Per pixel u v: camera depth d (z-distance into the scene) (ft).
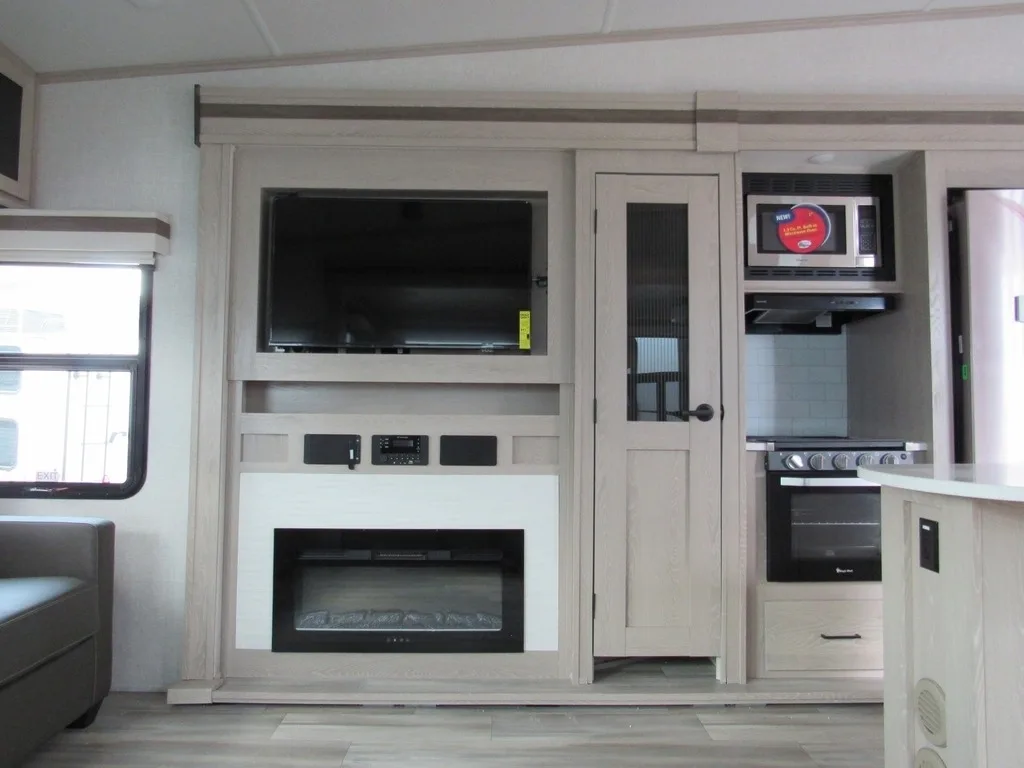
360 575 8.73
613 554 8.40
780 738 7.34
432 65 8.77
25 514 8.56
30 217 8.38
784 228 9.31
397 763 6.79
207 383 8.38
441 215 8.79
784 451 8.59
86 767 6.68
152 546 8.55
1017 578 4.46
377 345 8.67
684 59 8.77
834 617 8.55
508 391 9.18
